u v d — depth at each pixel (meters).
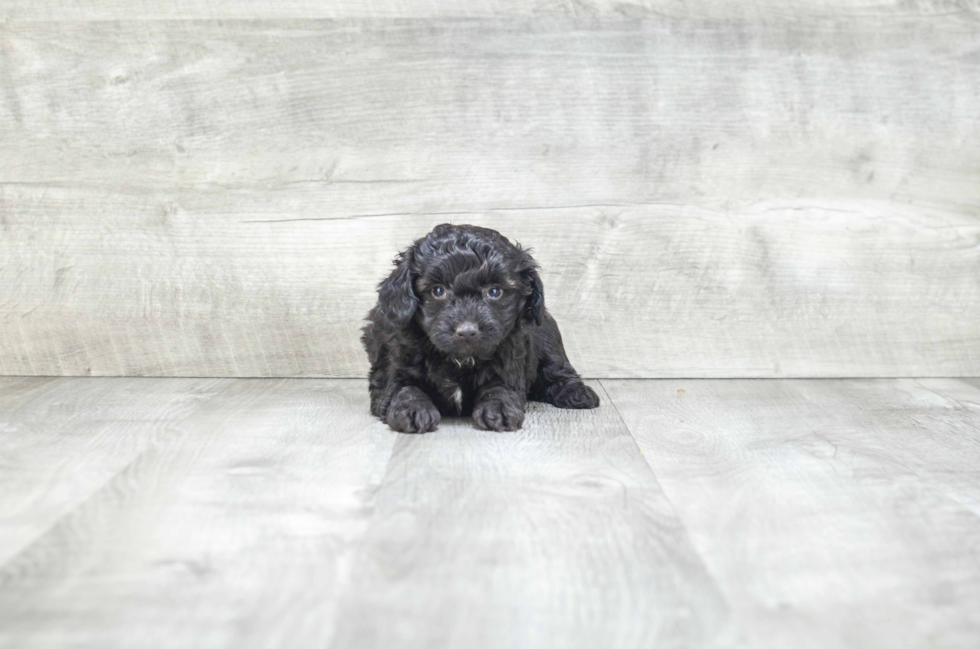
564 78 3.84
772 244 3.95
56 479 2.31
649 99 3.86
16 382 3.74
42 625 1.50
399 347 3.16
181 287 3.88
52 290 3.87
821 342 4.01
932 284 4.00
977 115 3.94
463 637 1.48
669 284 3.95
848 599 1.65
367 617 1.55
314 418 3.08
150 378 3.89
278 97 3.80
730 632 1.52
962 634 1.52
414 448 2.68
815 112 3.91
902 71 3.92
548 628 1.52
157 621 1.52
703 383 3.89
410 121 3.83
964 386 3.82
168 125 3.81
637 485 2.31
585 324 3.96
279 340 3.93
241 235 3.87
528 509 2.11
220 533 1.93
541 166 3.87
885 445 2.76
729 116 3.89
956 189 3.98
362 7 3.77
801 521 2.06
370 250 3.88
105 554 1.81
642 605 1.61
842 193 3.96
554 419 3.14
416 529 1.97
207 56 3.77
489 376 3.17
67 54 3.75
